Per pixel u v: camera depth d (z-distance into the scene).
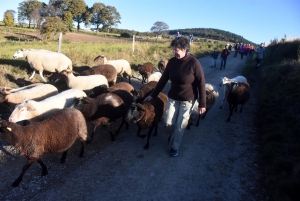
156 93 5.27
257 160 5.43
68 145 4.86
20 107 5.29
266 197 4.21
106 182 4.51
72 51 15.05
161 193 4.30
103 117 5.86
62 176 4.61
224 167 5.17
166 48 25.23
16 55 10.11
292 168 4.61
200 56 26.94
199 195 4.29
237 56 32.00
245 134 6.81
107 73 10.47
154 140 6.32
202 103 4.77
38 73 10.92
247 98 8.28
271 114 7.45
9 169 4.70
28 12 86.06
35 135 4.41
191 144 6.14
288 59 15.20
